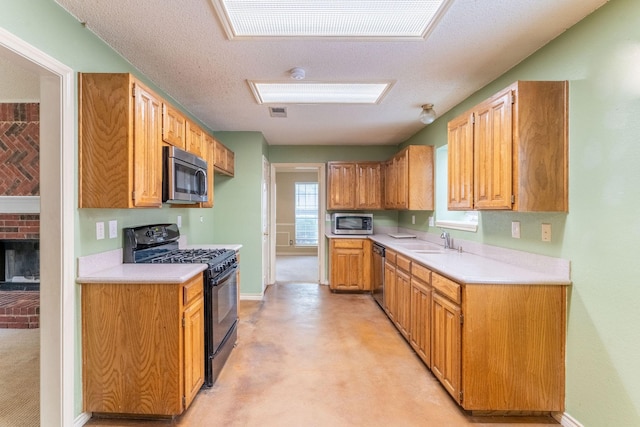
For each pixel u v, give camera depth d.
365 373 2.52
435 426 1.92
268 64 2.41
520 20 1.84
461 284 2.01
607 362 1.68
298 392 2.26
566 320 1.93
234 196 4.54
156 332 1.91
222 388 2.30
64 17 1.75
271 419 1.97
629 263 1.58
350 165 5.12
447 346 2.18
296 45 2.13
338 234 5.10
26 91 3.13
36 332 3.28
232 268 2.87
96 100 1.87
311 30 1.96
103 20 1.85
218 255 2.78
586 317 1.81
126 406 1.91
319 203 5.52
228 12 1.79
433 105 3.35
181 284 1.92
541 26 1.90
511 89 1.99
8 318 3.36
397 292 3.35
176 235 3.07
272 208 5.51
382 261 3.99
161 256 2.73
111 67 2.17
